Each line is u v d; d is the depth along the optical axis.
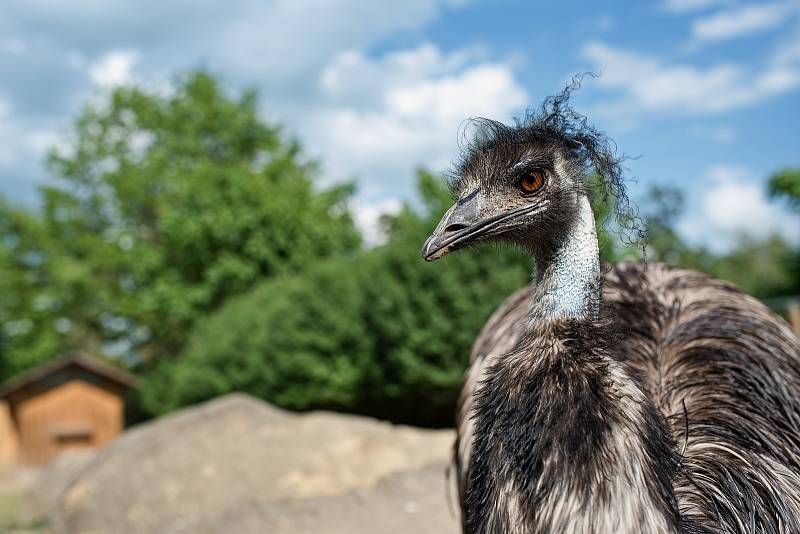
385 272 13.82
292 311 15.79
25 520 9.37
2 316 31.69
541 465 2.29
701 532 2.49
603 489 2.22
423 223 13.84
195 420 9.31
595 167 2.64
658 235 15.37
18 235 32.84
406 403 14.41
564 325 2.45
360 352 14.35
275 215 27.20
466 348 12.94
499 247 2.94
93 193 32.88
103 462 8.91
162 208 29.61
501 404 2.42
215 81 33.31
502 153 2.66
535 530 2.27
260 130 33.06
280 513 7.46
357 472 8.09
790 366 3.26
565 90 2.74
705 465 2.75
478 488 2.48
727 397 3.03
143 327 31.67
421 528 6.96
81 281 31.20
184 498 7.93
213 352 17.30
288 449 8.52
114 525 7.84
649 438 2.30
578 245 2.54
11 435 19.20
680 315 3.45
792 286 21.14
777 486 2.76
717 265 17.53
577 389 2.32
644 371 3.11
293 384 15.63
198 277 28.78
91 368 19.44
